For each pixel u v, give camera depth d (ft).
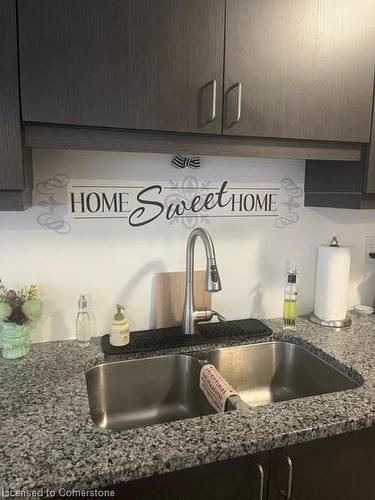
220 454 2.43
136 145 3.11
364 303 5.42
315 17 3.39
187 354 4.06
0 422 2.68
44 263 3.94
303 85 3.44
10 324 3.60
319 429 2.66
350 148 3.82
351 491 3.00
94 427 2.64
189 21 3.01
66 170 3.87
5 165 2.74
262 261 4.81
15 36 2.64
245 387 4.36
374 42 3.66
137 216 4.19
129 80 2.93
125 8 2.85
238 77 3.21
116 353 3.84
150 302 4.39
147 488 2.41
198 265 4.54
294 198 4.83
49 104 2.77
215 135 3.29
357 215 5.19
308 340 4.25
